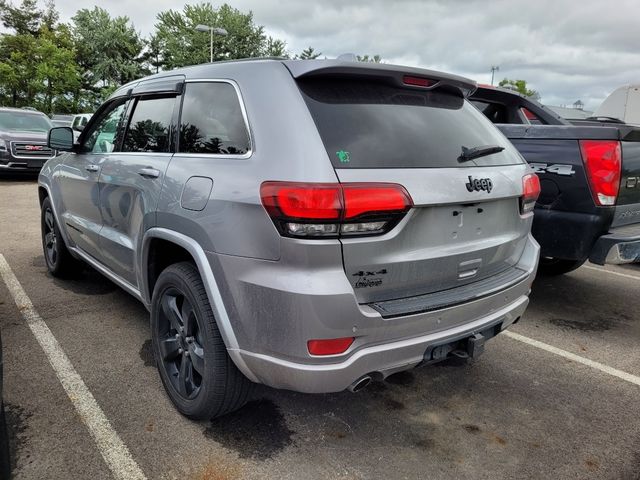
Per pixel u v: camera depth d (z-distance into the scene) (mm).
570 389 3188
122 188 3201
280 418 2777
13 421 2641
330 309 2006
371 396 3039
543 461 2492
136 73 53688
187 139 2758
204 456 2438
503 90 5426
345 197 2012
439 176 2312
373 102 2404
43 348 3465
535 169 3965
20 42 38656
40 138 12133
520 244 2963
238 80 2527
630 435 2715
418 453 2527
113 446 2477
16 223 7492
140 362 3307
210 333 2393
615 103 10156
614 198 3705
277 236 2057
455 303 2354
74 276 4910
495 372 3387
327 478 2326
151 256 2949
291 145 2139
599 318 4398
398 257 2201
